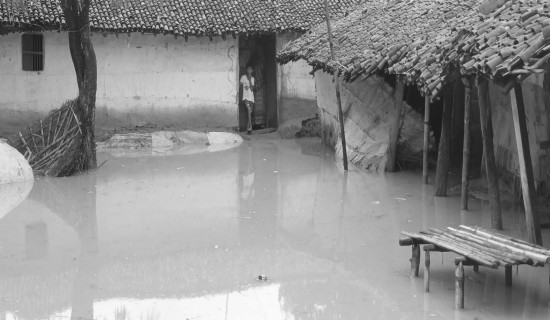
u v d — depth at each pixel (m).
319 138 23.98
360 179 17.19
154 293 10.38
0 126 21.47
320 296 10.17
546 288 10.03
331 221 13.70
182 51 23.61
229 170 18.70
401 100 17.31
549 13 10.48
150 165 19.34
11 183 16.91
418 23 16.88
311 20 24.42
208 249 12.23
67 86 22.06
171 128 23.62
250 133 24.59
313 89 25.34
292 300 10.05
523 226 12.61
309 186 16.66
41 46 21.73
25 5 20.20
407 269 11.00
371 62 16.36
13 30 20.86
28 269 11.21
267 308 9.81
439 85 12.22
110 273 11.10
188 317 9.54
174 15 22.94
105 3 22.33
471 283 10.27
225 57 24.11
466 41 11.61
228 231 13.20
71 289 10.48
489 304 9.53
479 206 14.22
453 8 15.98
